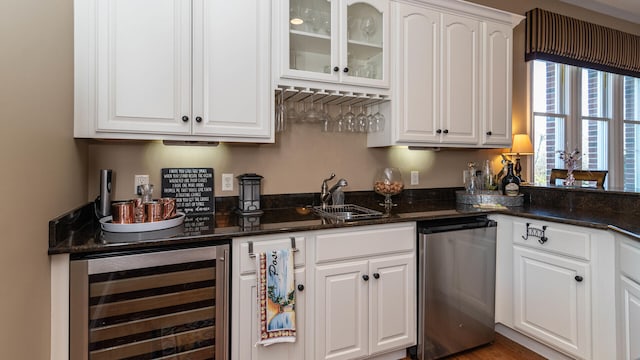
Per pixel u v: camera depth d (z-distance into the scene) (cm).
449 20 234
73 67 146
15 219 94
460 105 238
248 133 177
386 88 215
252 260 153
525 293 200
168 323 138
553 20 327
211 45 169
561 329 181
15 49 94
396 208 227
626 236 148
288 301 155
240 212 199
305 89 194
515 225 206
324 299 169
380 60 216
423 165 276
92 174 180
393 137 219
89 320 127
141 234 144
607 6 381
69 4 141
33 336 107
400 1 218
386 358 192
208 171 203
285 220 179
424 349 190
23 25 99
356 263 176
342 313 173
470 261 202
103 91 151
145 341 135
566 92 372
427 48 227
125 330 131
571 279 177
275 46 185
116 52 153
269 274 152
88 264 125
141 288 133
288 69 186
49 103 120
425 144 230
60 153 131
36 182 109
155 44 159
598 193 211
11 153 92
